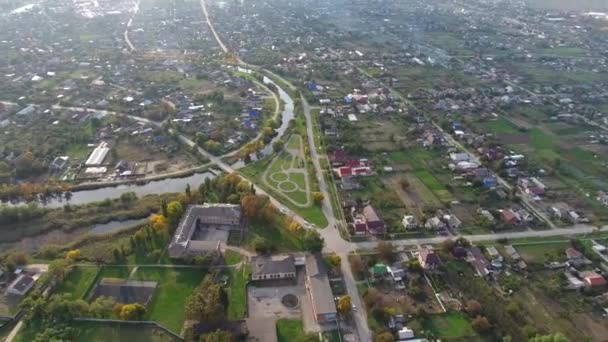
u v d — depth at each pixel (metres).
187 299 176.50
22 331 162.00
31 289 181.38
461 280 189.12
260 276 186.50
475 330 164.62
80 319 166.50
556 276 194.00
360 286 186.25
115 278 187.00
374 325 167.00
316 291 175.12
